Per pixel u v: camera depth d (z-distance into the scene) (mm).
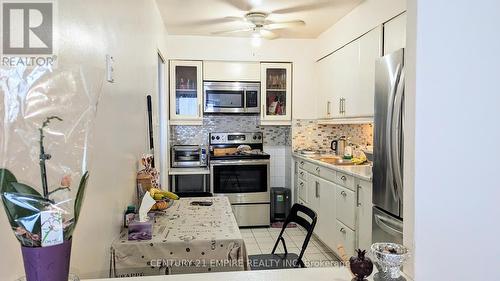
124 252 1555
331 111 3963
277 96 4523
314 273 964
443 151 974
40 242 681
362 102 3221
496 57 969
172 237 1640
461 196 981
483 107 974
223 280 921
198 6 3244
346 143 4266
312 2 3174
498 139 978
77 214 741
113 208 1604
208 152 4578
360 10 3234
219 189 4262
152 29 2959
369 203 2680
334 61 3877
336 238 3264
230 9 3340
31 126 698
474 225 989
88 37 1261
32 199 674
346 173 3027
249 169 4301
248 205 4312
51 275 691
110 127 1549
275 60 4453
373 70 3014
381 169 2449
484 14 963
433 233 982
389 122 2328
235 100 4434
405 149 1022
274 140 4844
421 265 979
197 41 4328
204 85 4367
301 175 4281
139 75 2334
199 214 2070
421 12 951
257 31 3605
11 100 686
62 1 1036
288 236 3982
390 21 2752
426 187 975
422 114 963
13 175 669
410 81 989
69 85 753
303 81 4516
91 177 1264
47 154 710
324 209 3561
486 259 995
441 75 963
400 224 2246
